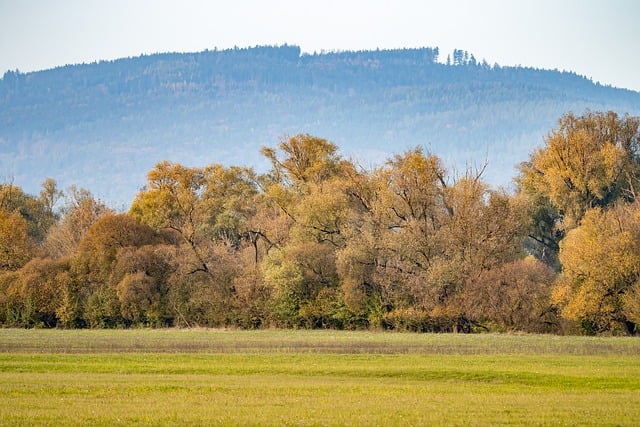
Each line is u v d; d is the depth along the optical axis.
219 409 142.12
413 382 184.88
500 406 147.12
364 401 151.88
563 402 152.62
